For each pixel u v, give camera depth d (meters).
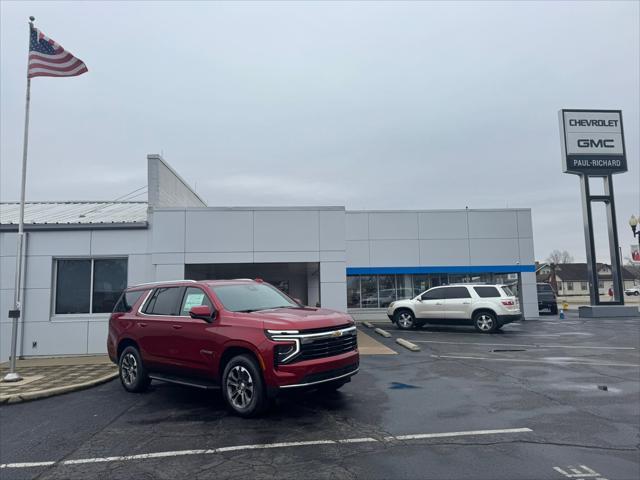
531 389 8.43
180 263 14.25
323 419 6.59
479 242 26.80
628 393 8.12
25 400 8.13
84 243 14.13
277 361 6.37
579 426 6.23
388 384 8.86
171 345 7.81
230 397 6.79
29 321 13.68
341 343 7.00
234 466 5.01
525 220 27.02
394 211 26.77
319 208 14.91
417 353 12.87
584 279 87.44
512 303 18.17
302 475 4.73
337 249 14.82
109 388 9.17
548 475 4.68
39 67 10.58
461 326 20.97
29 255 13.91
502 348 13.91
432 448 5.43
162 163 17.06
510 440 5.69
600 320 25.12
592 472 4.75
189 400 8.00
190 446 5.66
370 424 6.34
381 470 4.82
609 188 28.16
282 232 14.70
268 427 6.27
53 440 6.09
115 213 16.42
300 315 6.95
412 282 27.05
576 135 28.05
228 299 7.59
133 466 5.12
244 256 14.48
